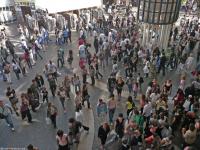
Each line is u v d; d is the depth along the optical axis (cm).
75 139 1180
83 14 2609
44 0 2502
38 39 2152
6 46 2041
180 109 1187
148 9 1875
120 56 1895
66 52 2144
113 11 2962
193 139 1045
